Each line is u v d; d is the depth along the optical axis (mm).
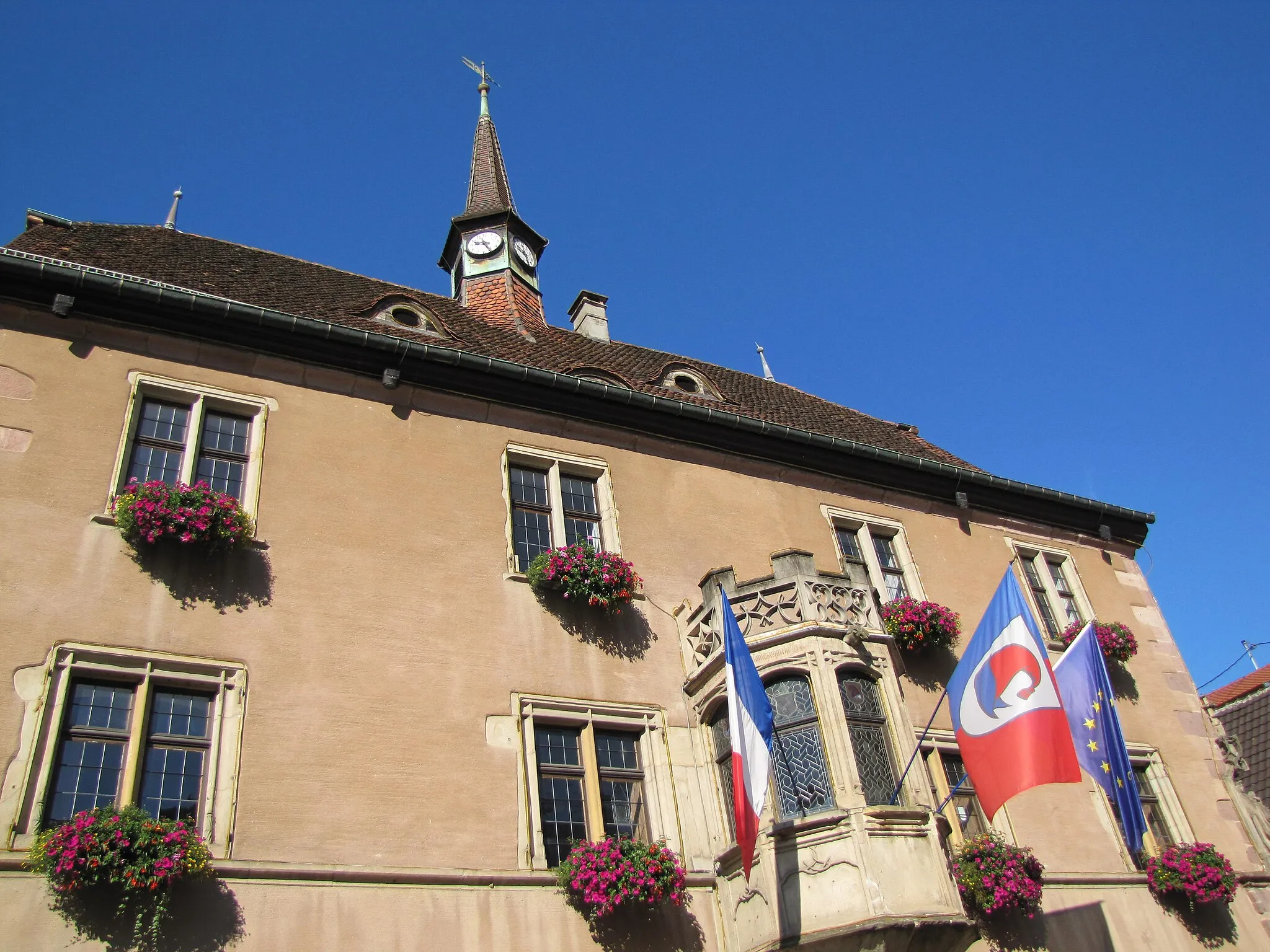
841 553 15180
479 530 12156
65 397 10766
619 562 12172
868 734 11117
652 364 19359
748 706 10352
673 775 11375
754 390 20797
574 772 11016
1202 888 13352
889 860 10086
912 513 16391
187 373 11672
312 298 15102
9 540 9586
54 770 8695
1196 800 15203
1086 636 13031
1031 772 10367
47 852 7977
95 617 9516
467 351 13430
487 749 10555
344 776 9703
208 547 10266
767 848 10344
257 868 8797
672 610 12828
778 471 15406
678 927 10336
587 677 11617
